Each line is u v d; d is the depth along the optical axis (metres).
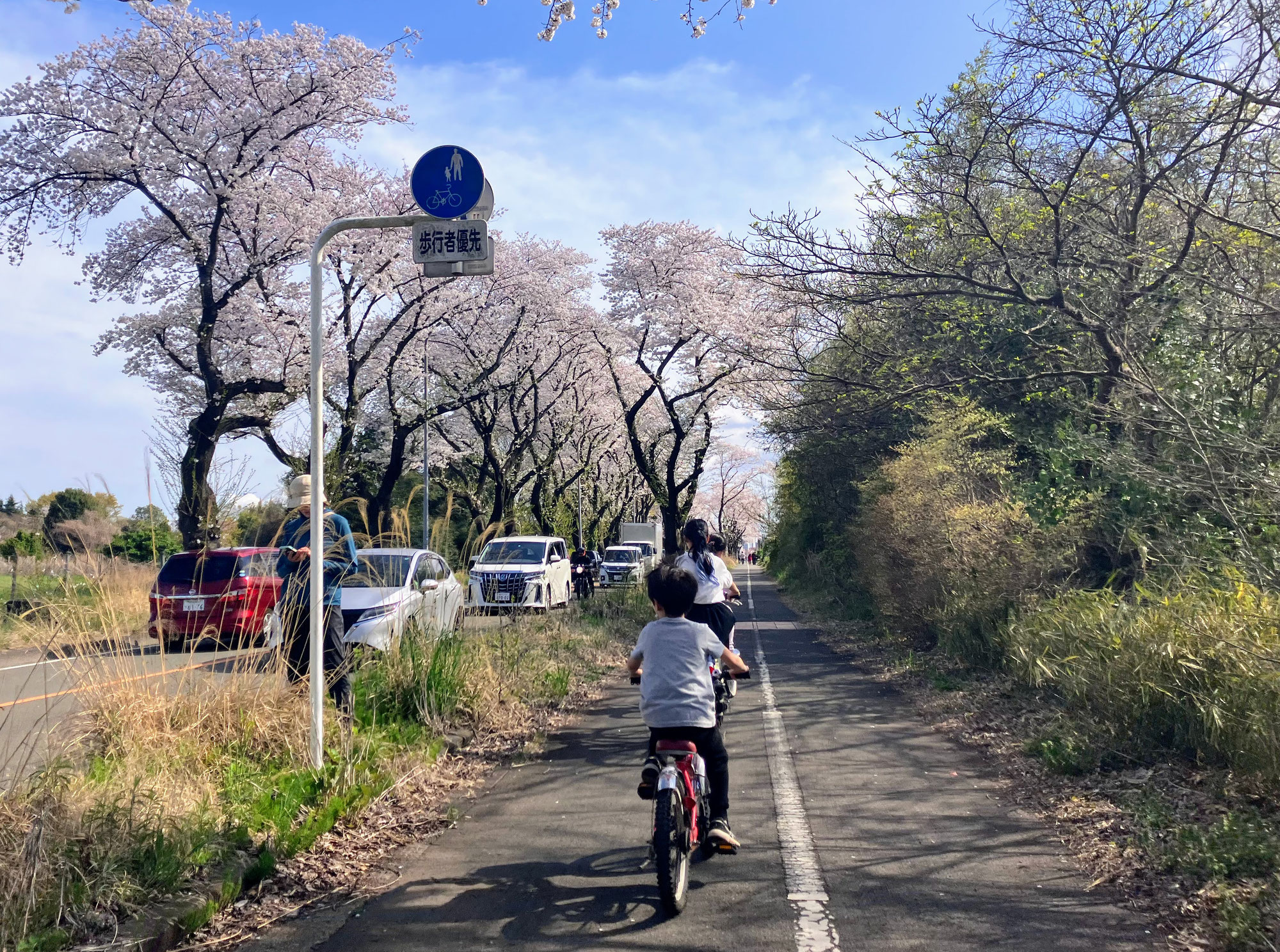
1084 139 9.77
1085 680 7.21
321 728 6.27
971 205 10.09
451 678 8.49
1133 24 8.84
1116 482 10.19
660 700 4.87
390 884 4.84
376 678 8.30
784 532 41.19
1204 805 5.54
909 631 13.73
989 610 10.60
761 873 4.91
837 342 13.81
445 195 6.23
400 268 24.58
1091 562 11.15
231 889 4.58
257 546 8.42
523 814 6.02
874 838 5.44
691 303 28.45
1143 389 8.02
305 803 5.75
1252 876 4.46
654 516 71.75
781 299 11.95
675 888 4.33
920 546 12.68
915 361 11.46
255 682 6.83
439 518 10.32
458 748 7.64
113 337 22.69
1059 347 10.81
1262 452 6.55
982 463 12.49
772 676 12.09
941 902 4.48
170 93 20.86
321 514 6.31
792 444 22.62
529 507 42.66
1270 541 7.39
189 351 24.22
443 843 5.48
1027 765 6.97
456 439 38.06
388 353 28.25
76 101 20.17
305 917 4.45
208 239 22.06
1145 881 4.64
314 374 6.26
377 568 11.55
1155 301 9.81
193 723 6.29
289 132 21.98
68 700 6.62
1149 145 9.31
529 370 33.56
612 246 29.83
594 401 39.62
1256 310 7.98
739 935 4.14
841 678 11.87
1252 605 6.36
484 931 4.23
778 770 7.02
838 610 21.52
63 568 6.30
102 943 3.94
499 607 12.13
